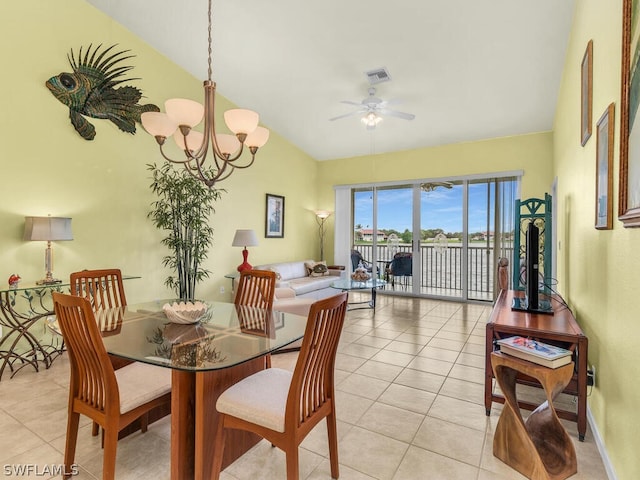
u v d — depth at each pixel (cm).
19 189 323
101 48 379
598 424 208
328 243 752
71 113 359
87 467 187
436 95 471
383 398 263
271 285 283
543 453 186
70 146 359
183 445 167
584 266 256
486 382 239
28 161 328
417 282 658
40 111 336
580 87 278
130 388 178
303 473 183
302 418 158
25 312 333
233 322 230
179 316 219
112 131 395
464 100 479
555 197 462
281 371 200
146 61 423
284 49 409
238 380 198
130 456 196
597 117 219
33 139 331
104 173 388
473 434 218
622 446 163
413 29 356
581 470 185
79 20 361
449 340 400
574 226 303
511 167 569
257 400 166
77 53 360
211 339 194
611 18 187
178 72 461
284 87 489
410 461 193
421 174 646
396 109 510
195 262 446
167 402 185
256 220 600
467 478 180
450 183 627
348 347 377
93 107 376
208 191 464
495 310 274
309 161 736
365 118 463
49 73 341
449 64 405
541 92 444
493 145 583
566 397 265
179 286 449
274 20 364
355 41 382
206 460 171
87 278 256
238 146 266
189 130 228
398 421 232
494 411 245
